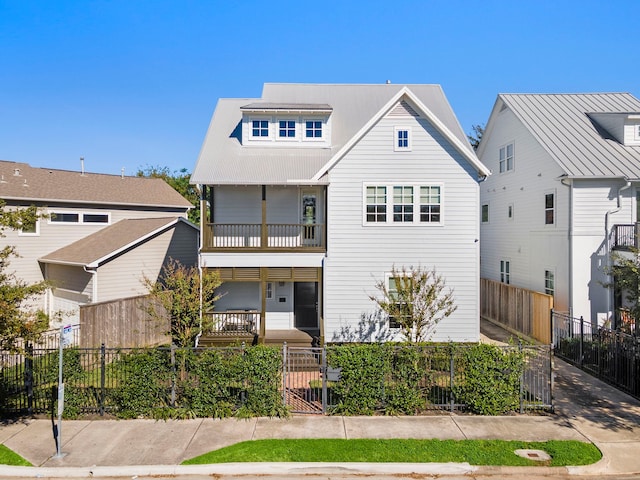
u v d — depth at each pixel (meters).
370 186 15.16
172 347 10.11
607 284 14.30
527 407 10.06
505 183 21.88
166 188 30.09
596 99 21.25
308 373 13.14
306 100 19.39
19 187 20.64
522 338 17.67
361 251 15.16
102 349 10.09
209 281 13.65
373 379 9.92
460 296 15.11
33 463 7.82
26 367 10.05
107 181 27.00
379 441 8.50
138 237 19.23
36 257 20.16
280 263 15.19
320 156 16.42
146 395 9.84
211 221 16.67
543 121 19.30
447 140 15.16
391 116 15.17
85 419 9.76
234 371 9.83
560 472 7.56
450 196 15.16
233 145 16.94
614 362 11.99
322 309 15.38
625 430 9.13
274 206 16.70
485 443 8.45
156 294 12.59
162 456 8.03
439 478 7.48
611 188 15.98
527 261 19.53
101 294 17.62
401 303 13.10
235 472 7.59
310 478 7.47
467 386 9.97
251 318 16.08
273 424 9.38
